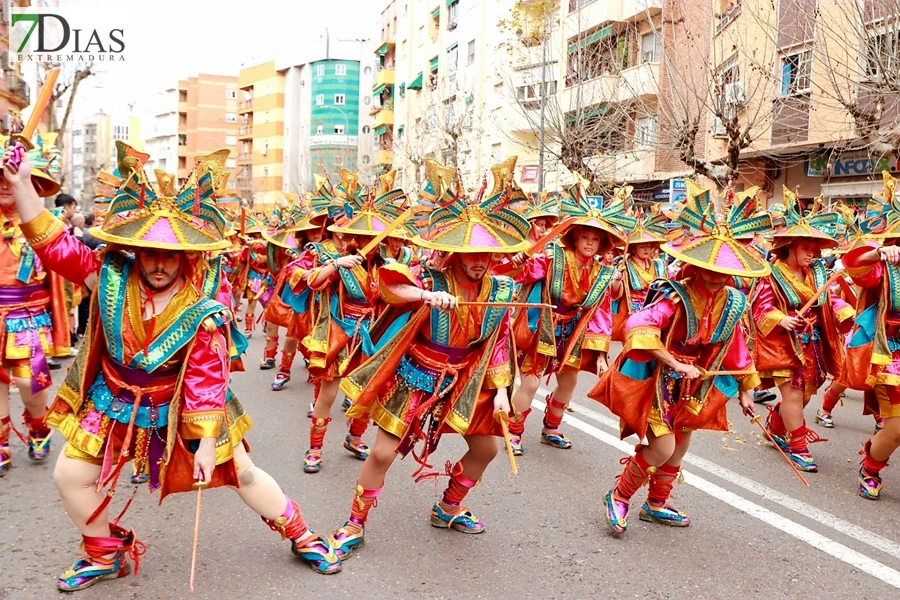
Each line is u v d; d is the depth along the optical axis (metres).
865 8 12.48
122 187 3.49
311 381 6.63
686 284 4.53
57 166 5.20
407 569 4.25
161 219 3.51
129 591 3.90
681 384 4.65
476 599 3.93
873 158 15.29
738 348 4.69
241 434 3.88
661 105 17.17
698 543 4.70
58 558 4.29
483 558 4.43
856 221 7.11
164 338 3.60
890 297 5.48
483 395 4.36
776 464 6.45
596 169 20.34
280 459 6.41
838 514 5.24
